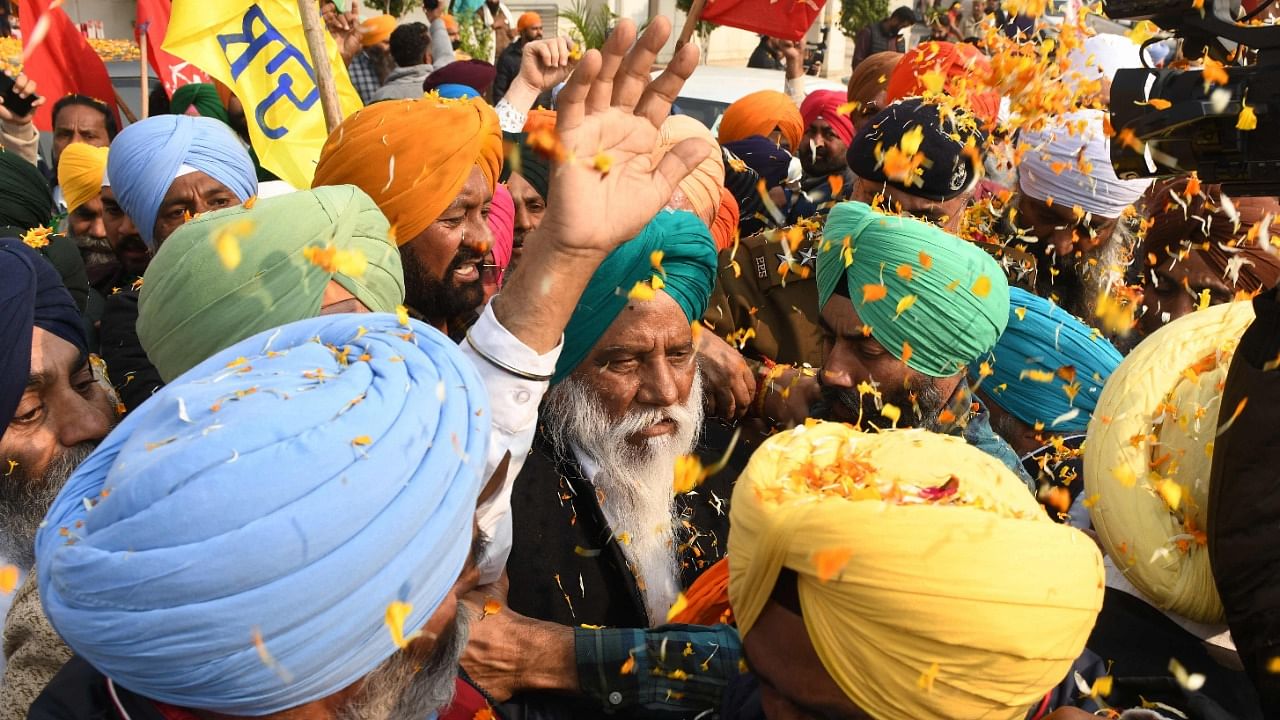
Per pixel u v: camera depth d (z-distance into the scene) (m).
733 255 2.98
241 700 1.06
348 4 6.02
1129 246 3.09
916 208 2.61
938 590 1.01
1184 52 1.33
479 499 1.54
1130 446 1.46
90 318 3.45
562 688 1.60
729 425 2.42
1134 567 1.45
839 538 1.05
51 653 1.53
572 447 1.99
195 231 1.69
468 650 1.60
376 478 1.07
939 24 6.81
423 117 2.48
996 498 1.13
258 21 3.45
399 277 1.91
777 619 1.13
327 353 1.22
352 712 1.18
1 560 1.85
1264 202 2.31
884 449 1.22
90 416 1.94
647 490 1.96
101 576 1.00
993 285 2.01
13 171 3.50
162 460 1.03
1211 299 2.43
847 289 2.05
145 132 3.05
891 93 3.99
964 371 2.07
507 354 1.56
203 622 1.00
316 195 1.79
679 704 1.60
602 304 1.92
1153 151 1.30
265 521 1.01
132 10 12.85
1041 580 1.04
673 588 1.98
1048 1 2.62
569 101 1.50
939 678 1.03
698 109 6.98
